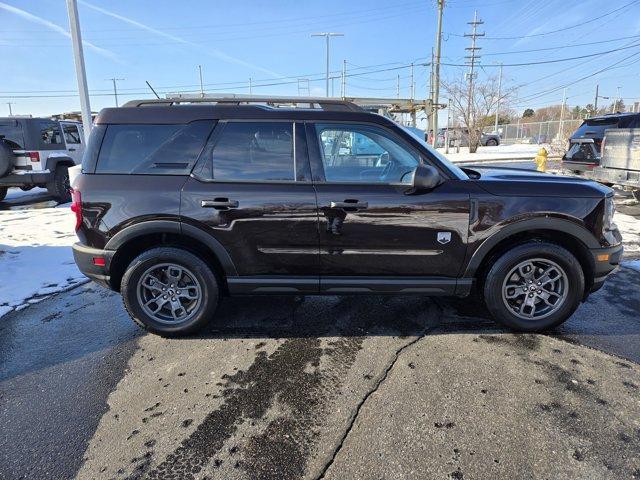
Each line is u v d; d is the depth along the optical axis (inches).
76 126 478.9
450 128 1835.6
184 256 136.5
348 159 135.0
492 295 137.3
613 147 353.4
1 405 110.0
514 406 104.7
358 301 169.5
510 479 83.7
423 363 124.4
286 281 137.3
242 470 87.5
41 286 192.9
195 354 132.8
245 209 131.4
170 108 136.4
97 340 143.6
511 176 144.5
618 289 178.2
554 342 135.1
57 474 87.4
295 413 104.3
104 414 105.9
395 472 86.0
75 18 436.8
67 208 394.6
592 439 93.5
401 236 131.6
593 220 131.3
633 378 115.2
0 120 396.2
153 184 133.0
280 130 134.3
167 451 93.1
